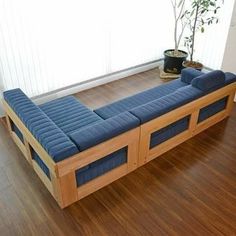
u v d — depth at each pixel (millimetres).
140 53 3896
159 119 2258
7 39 2713
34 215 2010
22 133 2246
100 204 2088
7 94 2393
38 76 3080
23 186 2234
